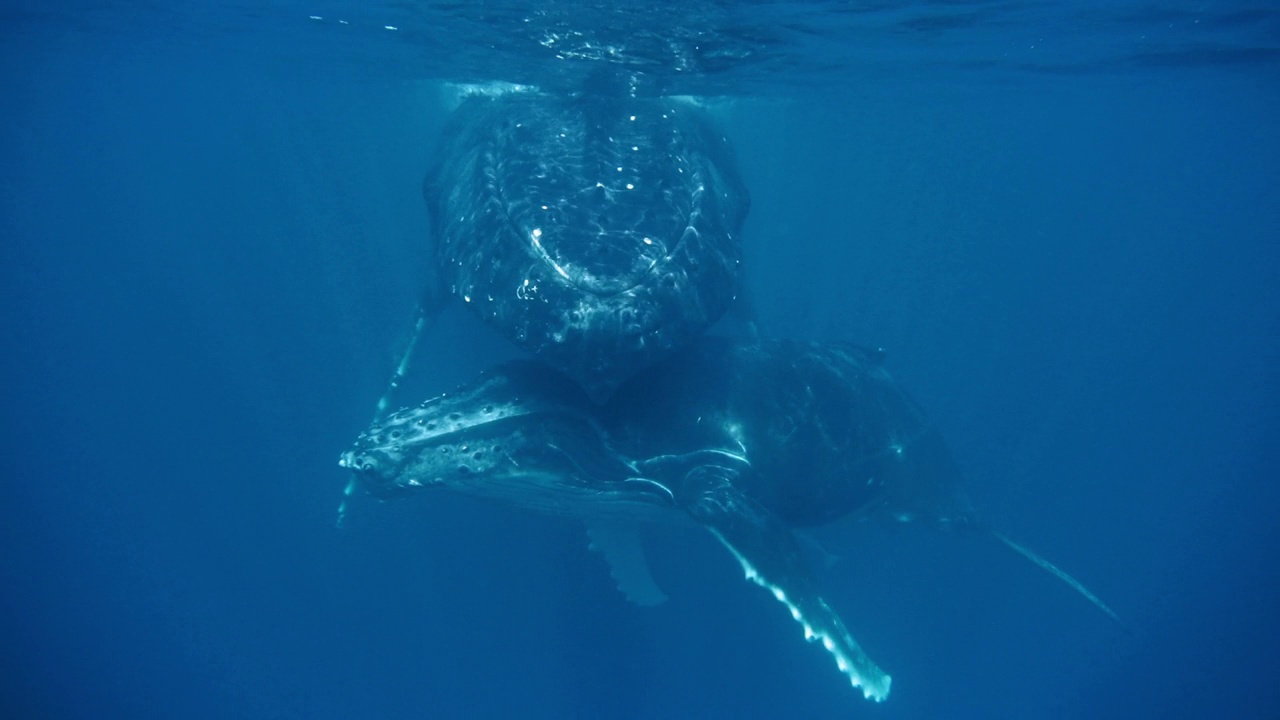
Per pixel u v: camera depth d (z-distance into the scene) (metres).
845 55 20.11
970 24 16.80
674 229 9.98
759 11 14.68
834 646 7.47
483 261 9.84
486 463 8.73
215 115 60.06
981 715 15.47
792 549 8.29
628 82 19.22
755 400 9.88
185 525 19.31
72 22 25.47
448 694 15.02
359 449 9.01
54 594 18.02
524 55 17.88
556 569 15.96
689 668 14.72
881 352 12.30
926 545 18.77
